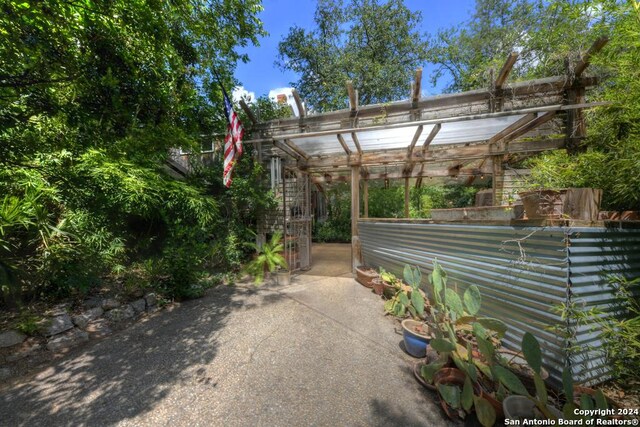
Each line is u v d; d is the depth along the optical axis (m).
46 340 2.88
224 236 5.98
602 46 3.22
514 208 2.75
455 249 3.17
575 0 3.08
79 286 3.56
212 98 6.00
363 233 5.63
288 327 3.37
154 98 3.61
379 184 10.61
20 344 2.76
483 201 5.55
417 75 4.43
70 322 3.13
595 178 2.73
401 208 10.50
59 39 2.00
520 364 2.16
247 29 5.56
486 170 6.85
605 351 1.96
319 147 5.45
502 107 4.48
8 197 2.82
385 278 4.34
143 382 2.34
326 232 10.95
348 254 8.28
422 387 2.24
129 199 3.78
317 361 2.63
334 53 10.88
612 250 2.09
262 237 6.48
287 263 5.69
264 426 1.84
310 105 11.96
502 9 9.26
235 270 5.88
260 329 3.32
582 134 4.07
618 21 2.62
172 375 2.43
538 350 1.61
